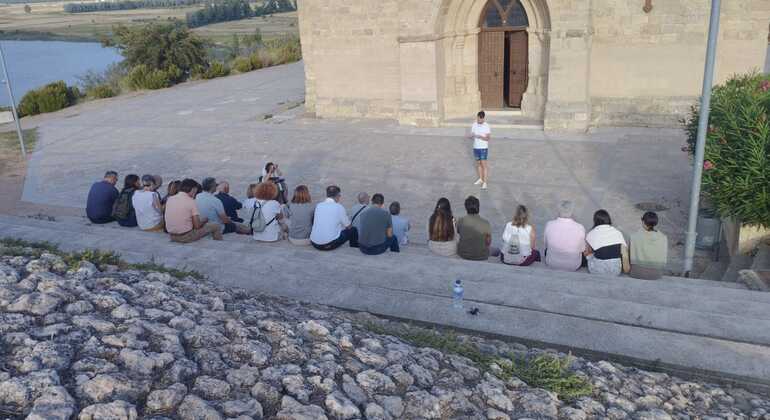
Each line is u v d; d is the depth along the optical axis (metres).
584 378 5.64
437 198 14.32
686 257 9.92
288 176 16.59
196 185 10.78
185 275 7.29
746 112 10.02
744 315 6.96
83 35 128.88
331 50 22.36
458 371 5.54
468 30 20.91
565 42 18.20
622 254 8.63
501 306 7.02
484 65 21.48
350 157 17.91
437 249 9.68
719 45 17.61
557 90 18.73
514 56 21.00
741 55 17.47
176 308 5.81
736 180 9.66
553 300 7.15
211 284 7.17
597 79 19.02
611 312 6.84
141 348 4.92
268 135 21.16
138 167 18.53
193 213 10.26
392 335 6.25
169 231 10.30
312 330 5.79
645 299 7.47
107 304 5.57
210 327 5.43
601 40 18.59
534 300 7.18
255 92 30.81
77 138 23.22
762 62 17.36
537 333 6.48
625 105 18.89
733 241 10.55
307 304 7.16
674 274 10.20
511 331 6.54
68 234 10.64
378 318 6.94
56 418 3.98
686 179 14.25
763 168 9.44
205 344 5.21
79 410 4.18
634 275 8.71
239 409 4.44
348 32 21.84
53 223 12.07
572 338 6.35
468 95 21.53
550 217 12.80
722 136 10.16
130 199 11.73
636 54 18.38
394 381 5.15
